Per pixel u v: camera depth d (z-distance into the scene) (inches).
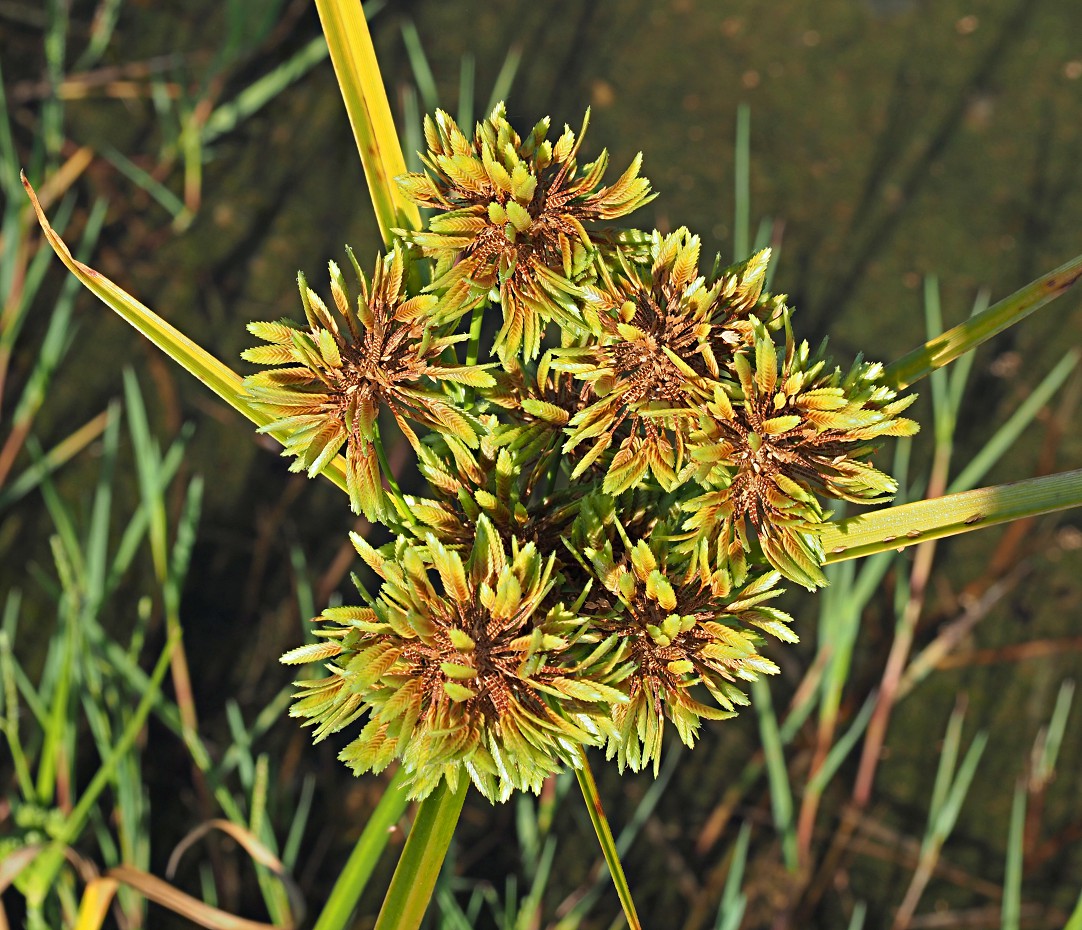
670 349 12.1
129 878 16.7
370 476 12.2
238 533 26.0
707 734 25.1
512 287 12.2
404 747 11.8
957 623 25.8
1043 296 13.5
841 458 12.1
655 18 32.6
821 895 24.0
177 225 28.8
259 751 24.3
